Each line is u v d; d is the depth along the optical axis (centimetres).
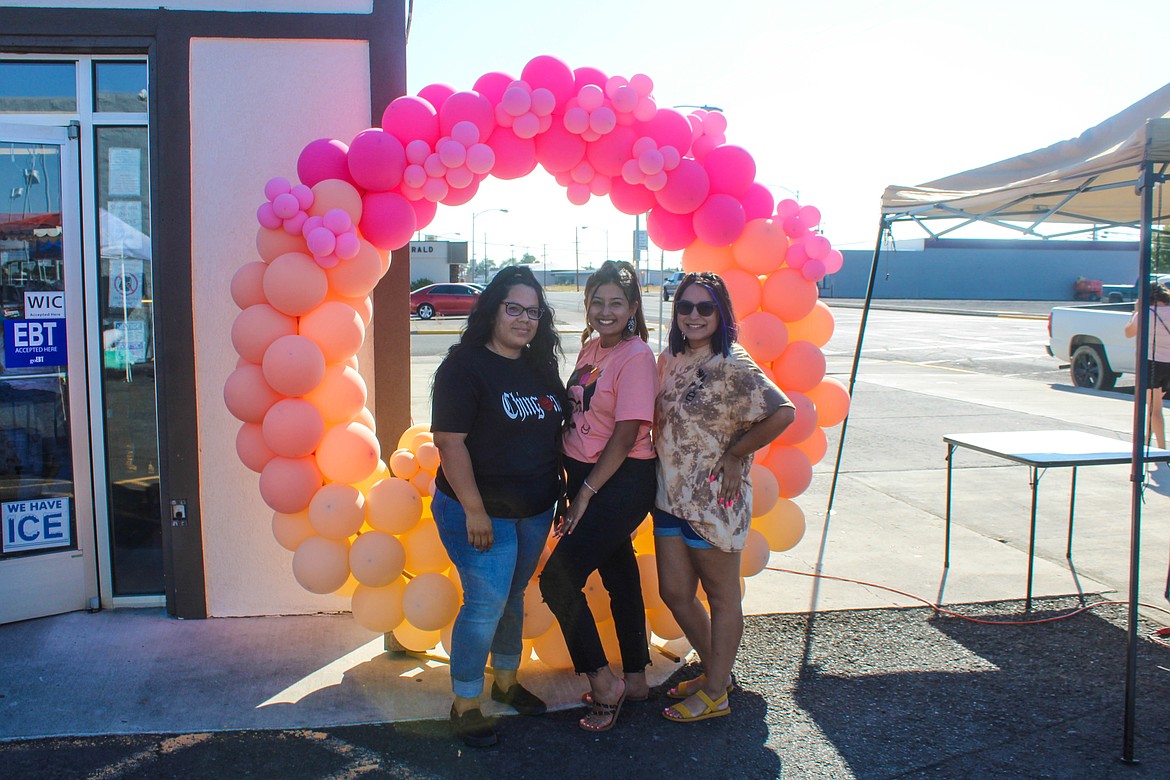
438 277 4309
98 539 400
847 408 381
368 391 399
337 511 317
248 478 394
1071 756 299
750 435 295
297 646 374
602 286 299
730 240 347
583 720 314
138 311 394
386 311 396
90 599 403
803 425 354
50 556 393
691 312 299
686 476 302
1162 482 683
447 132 319
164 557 396
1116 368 1193
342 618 404
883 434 884
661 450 307
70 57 382
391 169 315
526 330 291
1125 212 541
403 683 345
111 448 398
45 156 381
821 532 554
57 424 392
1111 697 341
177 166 377
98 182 389
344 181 320
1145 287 300
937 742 308
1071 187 404
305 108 385
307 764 287
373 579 318
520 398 292
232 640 378
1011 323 2764
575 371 317
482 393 287
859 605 433
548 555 341
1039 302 4625
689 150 350
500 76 327
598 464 294
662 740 307
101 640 373
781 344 352
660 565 317
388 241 326
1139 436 299
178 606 396
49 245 384
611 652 364
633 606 325
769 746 304
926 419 971
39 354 387
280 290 307
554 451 304
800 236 357
